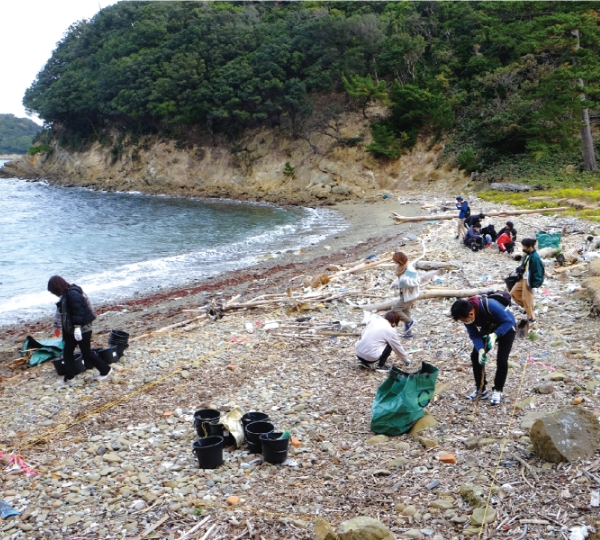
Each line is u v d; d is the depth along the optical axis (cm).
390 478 549
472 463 550
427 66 5506
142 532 492
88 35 9200
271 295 1456
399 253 1024
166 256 2455
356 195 4931
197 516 512
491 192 3866
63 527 507
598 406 645
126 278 2006
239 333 1166
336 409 741
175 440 691
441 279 1458
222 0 8406
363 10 6675
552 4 4525
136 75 7012
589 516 438
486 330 676
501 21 5262
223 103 6075
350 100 5612
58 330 1018
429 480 534
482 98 4859
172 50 6856
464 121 4959
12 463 649
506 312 665
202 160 6406
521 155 4294
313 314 1278
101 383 918
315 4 7131
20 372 1023
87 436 719
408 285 1004
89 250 2641
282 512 507
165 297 1678
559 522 439
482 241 1894
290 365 945
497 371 676
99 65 8125
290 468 595
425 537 449
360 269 1689
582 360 812
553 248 1558
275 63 5809
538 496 478
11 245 2812
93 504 545
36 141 9438
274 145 5906
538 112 3984
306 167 5566
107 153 7594
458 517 469
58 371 973
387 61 5562
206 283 1864
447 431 632
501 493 489
